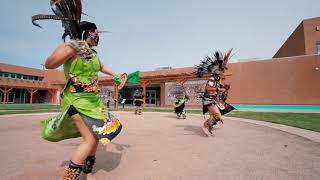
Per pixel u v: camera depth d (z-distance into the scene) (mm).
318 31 28922
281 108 25500
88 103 2410
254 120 10523
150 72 34031
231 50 6250
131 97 39656
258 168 3131
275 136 5859
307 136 5758
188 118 12023
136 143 4918
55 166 3215
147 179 2697
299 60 25234
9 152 4098
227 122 9500
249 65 27688
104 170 3031
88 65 2477
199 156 3801
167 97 32094
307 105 24562
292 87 25391
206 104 5801
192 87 30062
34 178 2717
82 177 2801
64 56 2316
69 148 4461
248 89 27531
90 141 2402
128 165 3271
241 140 5293
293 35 33469
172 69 32000
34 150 4270
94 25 2643
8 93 41188
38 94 45688
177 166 3227
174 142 5035
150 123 9227
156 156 3793
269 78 26609
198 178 2730
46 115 13320
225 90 6188
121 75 3037
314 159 3609
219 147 4516
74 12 2516
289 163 3381
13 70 41531
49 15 2480
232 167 3178
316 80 24312
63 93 2512
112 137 2283
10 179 2676
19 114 13844
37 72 45625
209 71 6297
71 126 2588
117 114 15320
